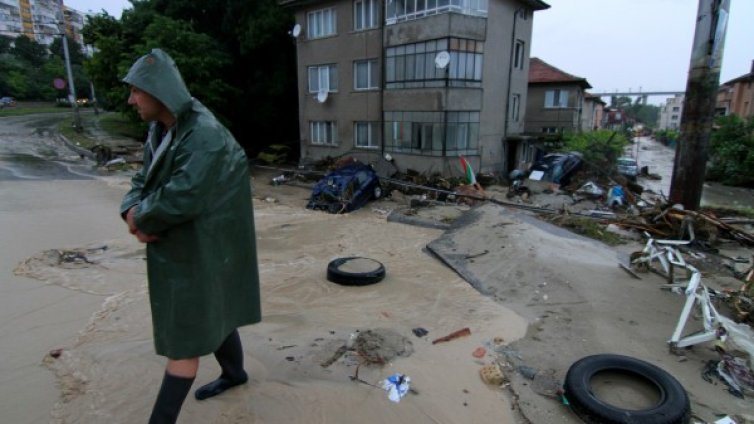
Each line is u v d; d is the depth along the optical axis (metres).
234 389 3.65
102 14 25.19
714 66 9.50
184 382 2.66
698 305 5.63
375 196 15.66
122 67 21.38
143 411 3.46
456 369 4.28
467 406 3.71
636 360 4.02
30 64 57.38
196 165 2.36
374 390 3.82
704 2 9.41
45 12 82.44
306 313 5.60
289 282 6.84
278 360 4.22
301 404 3.54
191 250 2.48
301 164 23.80
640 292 6.14
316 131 24.45
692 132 9.93
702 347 4.68
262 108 27.42
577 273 6.73
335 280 6.82
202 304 2.55
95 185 14.80
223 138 2.56
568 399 3.69
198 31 26.55
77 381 3.90
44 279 6.52
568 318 5.49
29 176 15.99
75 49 64.56
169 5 25.70
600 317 5.46
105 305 5.63
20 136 27.61
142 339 4.69
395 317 5.56
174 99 2.36
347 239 9.92
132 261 7.48
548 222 10.73
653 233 9.92
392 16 19.77
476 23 18.97
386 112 20.88
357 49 21.31
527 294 6.28
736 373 4.15
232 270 2.80
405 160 20.58
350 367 4.18
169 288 2.51
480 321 5.46
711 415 3.63
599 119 60.09
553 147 27.05
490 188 18.41
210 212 2.51
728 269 7.53
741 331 4.70
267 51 26.91
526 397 3.84
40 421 3.36
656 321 5.32
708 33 9.41
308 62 23.69
